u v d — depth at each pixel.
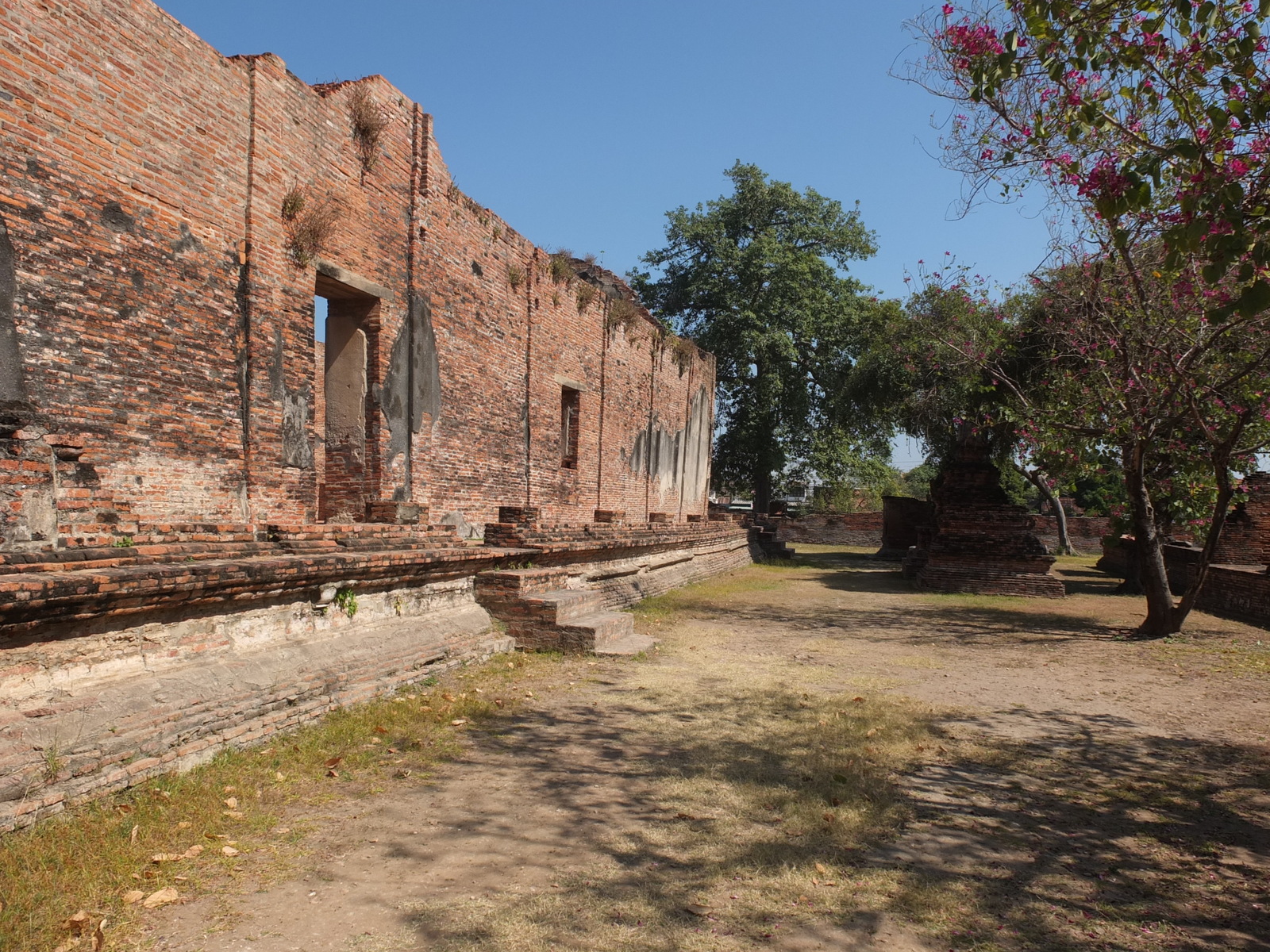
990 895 4.12
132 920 3.60
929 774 5.90
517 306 17.73
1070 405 13.21
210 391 9.63
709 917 3.80
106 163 8.42
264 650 6.26
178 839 4.35
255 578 5.89
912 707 7.73
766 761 6.05
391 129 13.21
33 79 7.72
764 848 4.55
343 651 7.05
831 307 36.91
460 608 9.45
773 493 46.81
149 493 8.86
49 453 5.08
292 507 10.84
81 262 8.17
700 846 4.56
